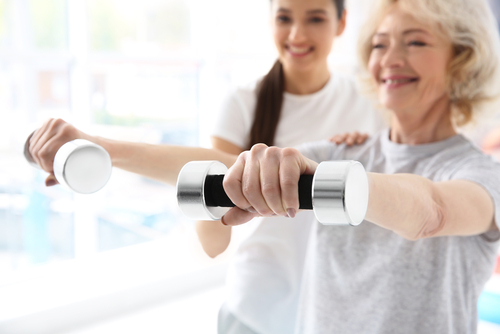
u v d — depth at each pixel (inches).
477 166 30.1
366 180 15.7
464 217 24.8
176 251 89.4
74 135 26.1
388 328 34.0
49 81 83.3
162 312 74.5
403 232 22.4
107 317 71.9
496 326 76.4
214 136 51.4
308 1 48.1
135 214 96.3
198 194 16.7
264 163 16.0
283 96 51.4
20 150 28.3
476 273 32.8
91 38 86.5
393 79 34.6
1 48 78.8
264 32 95.3
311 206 15.7
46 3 83.1
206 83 92.0
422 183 23.9
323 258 37.7
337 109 51.1
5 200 84.4
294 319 44.2
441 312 32.9
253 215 17.9
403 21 33.6
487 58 33.6
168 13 91.0
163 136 92.4
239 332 44.8
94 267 81.4
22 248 86.0
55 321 66.7
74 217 88.6
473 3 33.2
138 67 88.6
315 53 49.7
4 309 65.0
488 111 36.4
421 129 35.9
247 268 45.0
